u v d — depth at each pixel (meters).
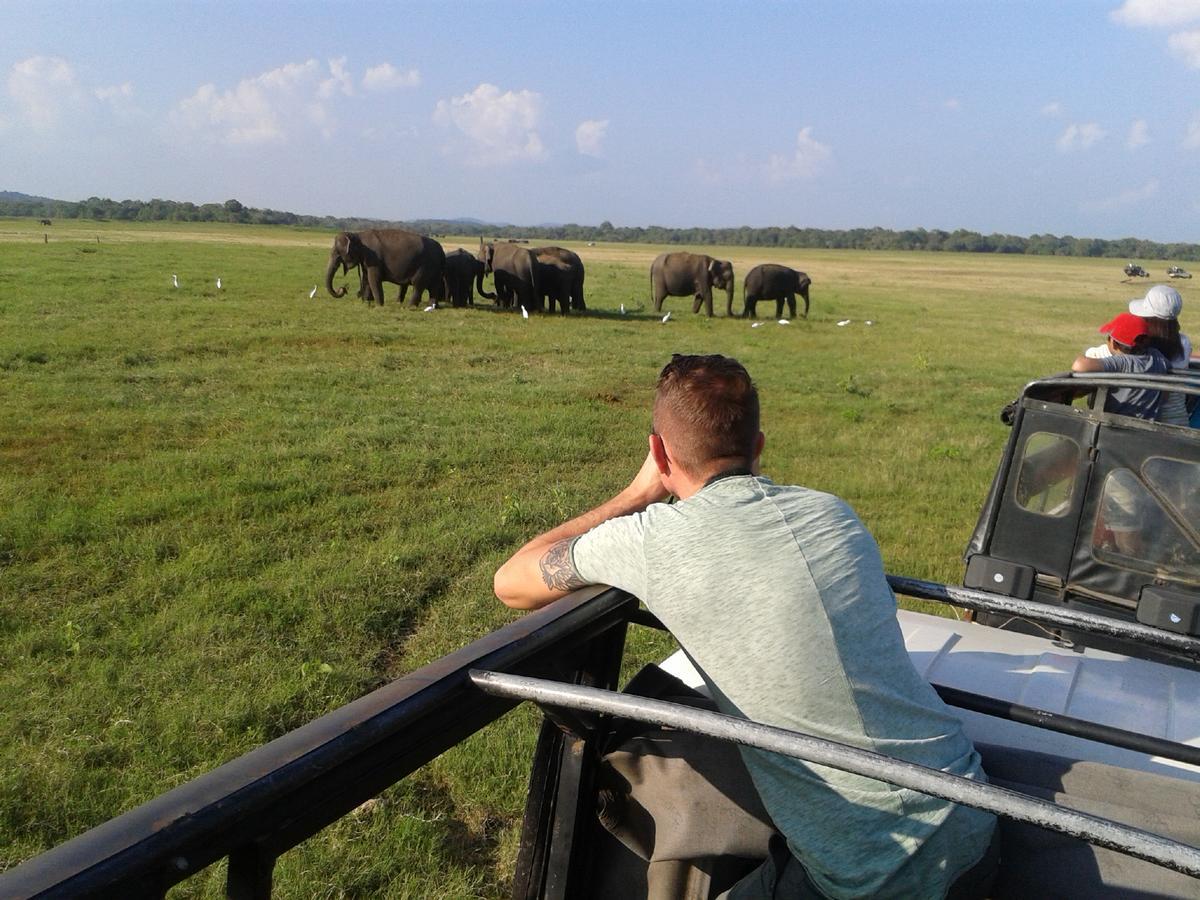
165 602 5.86
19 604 5.74
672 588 2.08
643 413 12.62
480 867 3.72
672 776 2.14
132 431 9.99
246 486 8.16
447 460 9.50
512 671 1.95
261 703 4.63
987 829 2.03
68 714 4.48
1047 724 2.38
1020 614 2.50
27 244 46.12
